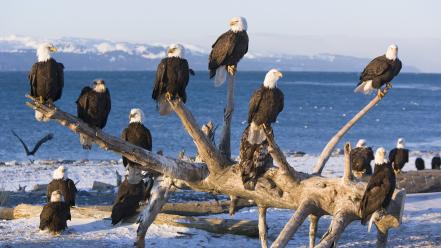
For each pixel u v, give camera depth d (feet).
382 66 46.21
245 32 43.01
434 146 164.86
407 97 444.55
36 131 172.45
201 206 57.88
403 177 75.36
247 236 50.80
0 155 130.62
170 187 44.75
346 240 52.44
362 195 40.22
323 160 46.78
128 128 46.52
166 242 48.39
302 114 267.39
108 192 73.46
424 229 55.88
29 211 55.77
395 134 195.42
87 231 50.70
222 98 368.27
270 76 38.60
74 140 153.28
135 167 43.45
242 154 40.16
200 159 47.19
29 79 37.52
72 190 54.13
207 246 48.08
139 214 52.19
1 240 47.75
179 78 39.40
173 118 217.36
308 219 58.90
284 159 40.55
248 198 43.21
